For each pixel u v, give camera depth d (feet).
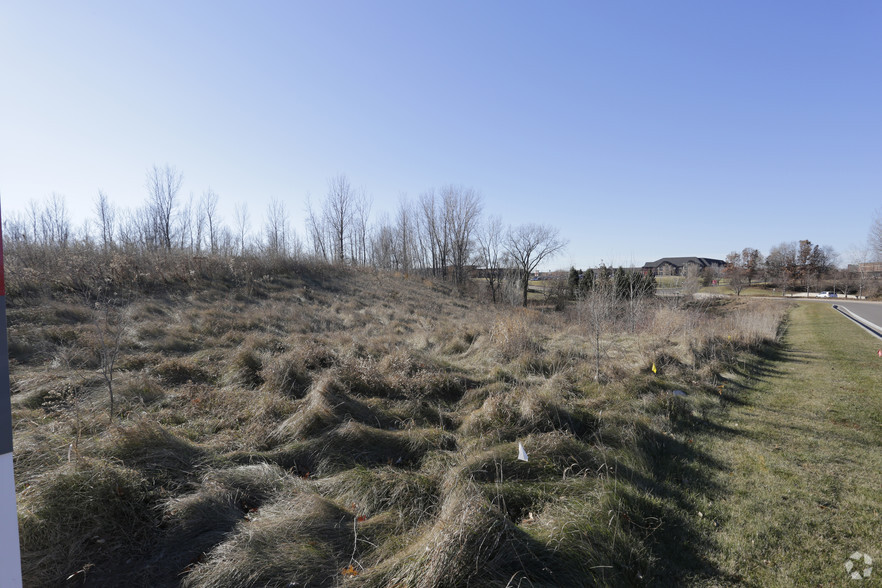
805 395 26.35
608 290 43.06
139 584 9.03
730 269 245.45
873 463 16.70
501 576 8.76
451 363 29.53
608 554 10.32
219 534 10.34
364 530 10.62
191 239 88.53
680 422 20.75
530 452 14.62
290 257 73.20
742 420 21.63
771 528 12.45
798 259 225.76
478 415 18.11
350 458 14.76
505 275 133.08
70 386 18.03
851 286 184.44
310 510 10.93
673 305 52.19
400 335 41.98
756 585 10.28
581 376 26.22
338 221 133.49
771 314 69.21
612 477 14.05
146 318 34.27
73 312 30.99
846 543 11.75
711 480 15.28
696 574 10.59
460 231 145.07
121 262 43.55
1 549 5.64
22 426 14.85
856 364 36.17
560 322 55.67
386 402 20.42
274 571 9.02
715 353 35.55
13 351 23.66
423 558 8.91
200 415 17.71
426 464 14.47
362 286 74.79
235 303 44.68
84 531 9.82
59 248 46.60
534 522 11.30
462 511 9.87
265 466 13.23
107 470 11.07
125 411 17.33
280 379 21.27
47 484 10.16
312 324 40.78
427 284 102.83
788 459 17.02
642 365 28.68
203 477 12.36
